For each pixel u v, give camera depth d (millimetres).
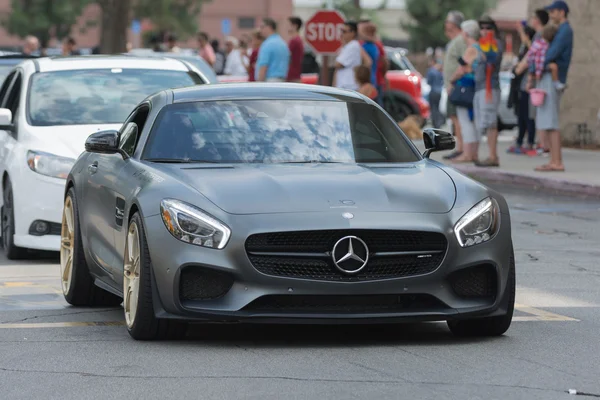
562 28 24281
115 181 10773
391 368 8766
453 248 9508
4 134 16109
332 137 10945
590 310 11445
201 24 93750
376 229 9328
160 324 9711
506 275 9773
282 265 9328
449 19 26906
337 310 9414
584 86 32062
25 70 16484
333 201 9531
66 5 75312
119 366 8891
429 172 10367
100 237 11117
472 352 9398
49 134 15242
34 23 74875
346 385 8219
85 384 8320
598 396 7914
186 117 11031
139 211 9727
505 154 30031
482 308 9617
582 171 25047
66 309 11750
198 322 10789
